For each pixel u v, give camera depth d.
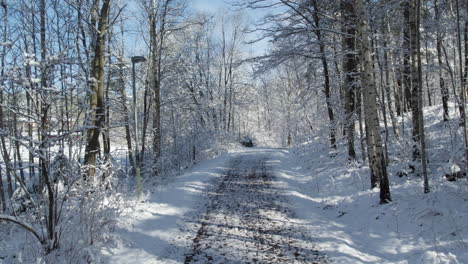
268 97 39.75
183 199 8.44
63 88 4.65
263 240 5.43
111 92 13.85
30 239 4.70
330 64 15.48
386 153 9.80
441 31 10.12
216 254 4.87
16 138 4.18
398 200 6.47
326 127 14.79
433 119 14.37
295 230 5.92
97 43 7.54
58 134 4.54
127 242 5.21
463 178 6.76
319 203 8.05
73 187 5.12
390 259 4.57
